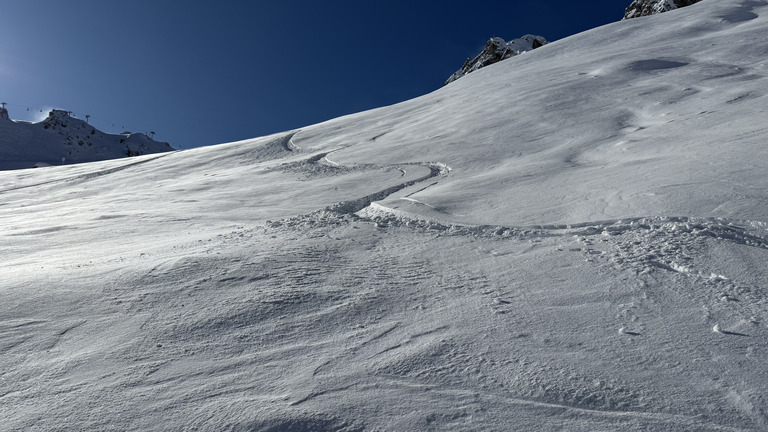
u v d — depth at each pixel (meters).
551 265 4.49
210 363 2.84
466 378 2.58
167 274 4.43
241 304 3.69
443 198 8.78
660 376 2.54
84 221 10.25
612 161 10.49
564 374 2.58
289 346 3.04
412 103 34.34
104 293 4.00
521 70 34.47
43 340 3.18
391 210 7.88
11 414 2.36
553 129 17.05
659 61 24.69
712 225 5.16
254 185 16.33
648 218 5.76
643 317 3.26
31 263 5.82
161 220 9.84
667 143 11.05
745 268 4.04
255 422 2.22
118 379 2.67
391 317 3.47
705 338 2.93
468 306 3.60
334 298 3.83
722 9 36.09
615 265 4.32
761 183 6.52
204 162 25.58
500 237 5.77
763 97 14.17
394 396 2.43
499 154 15.02
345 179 15.09
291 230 6.77
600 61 28.45
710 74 20.23
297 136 29.75
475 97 27.50
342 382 2.58
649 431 2.11
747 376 2.50
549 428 2.15
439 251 5.31
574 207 6.88
